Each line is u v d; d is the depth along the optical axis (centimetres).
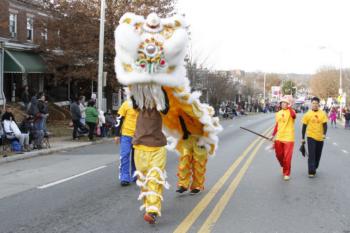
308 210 766
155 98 663
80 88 4016
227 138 2316
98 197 863
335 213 748
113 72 3039
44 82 3578
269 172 1170
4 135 1535
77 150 1766
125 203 810
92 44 2956
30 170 1238
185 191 895
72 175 1140
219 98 5381
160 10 3002
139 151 674
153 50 641
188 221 683
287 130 1060
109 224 673
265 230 643
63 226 665
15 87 3241
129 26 643
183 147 860
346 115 3850
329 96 8738
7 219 710
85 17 3027
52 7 3145
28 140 1630
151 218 654
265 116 6391
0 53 2817
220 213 734
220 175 1109
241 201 824
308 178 1091
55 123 2883
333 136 2762
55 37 3178
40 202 830
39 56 3281
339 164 1375
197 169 865
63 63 3139
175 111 760
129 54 646
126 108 968
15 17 3228
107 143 2075
